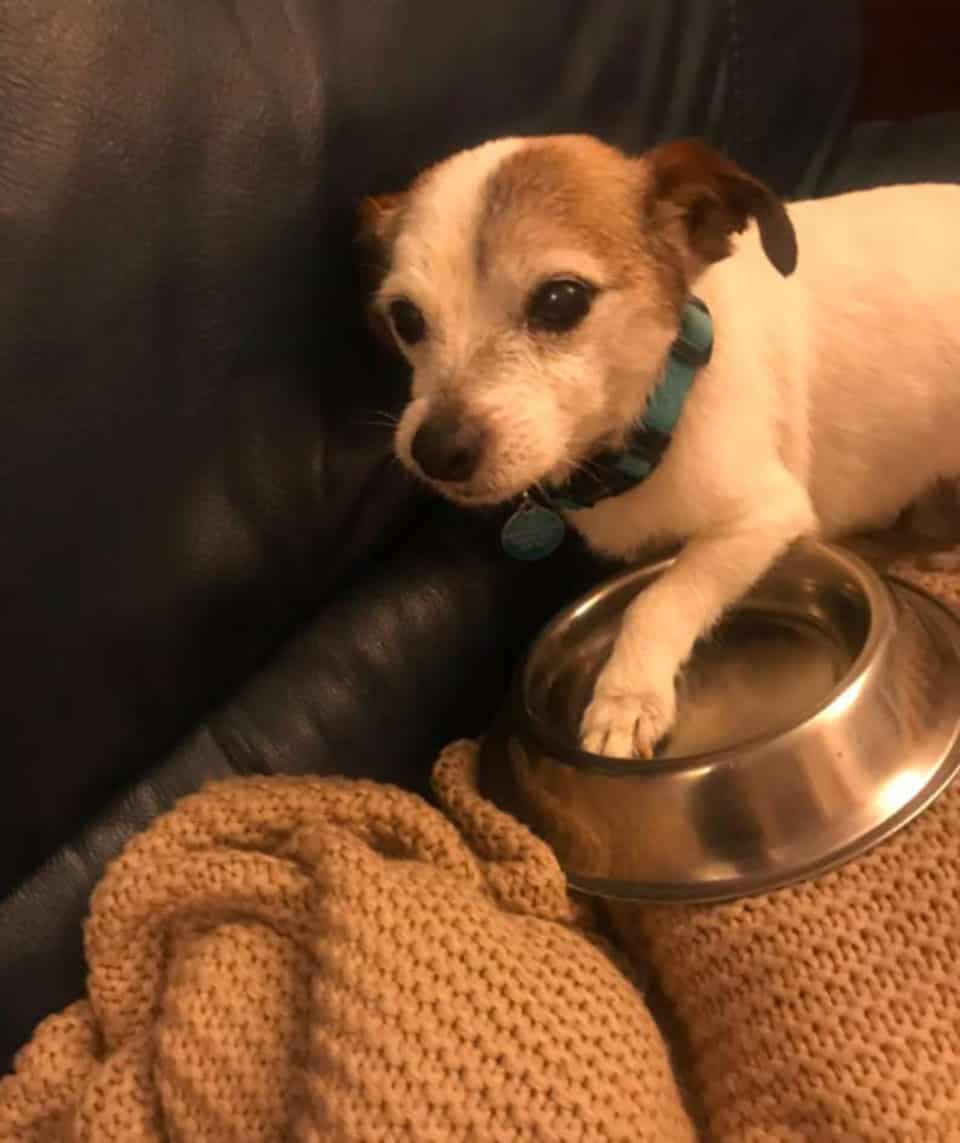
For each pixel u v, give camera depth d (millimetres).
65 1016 362
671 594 409
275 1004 338
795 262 371
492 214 363
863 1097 313
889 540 517
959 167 586
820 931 330
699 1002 346
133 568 344
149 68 313
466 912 331
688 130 515
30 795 346
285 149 346
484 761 414
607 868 367
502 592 450
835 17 604
